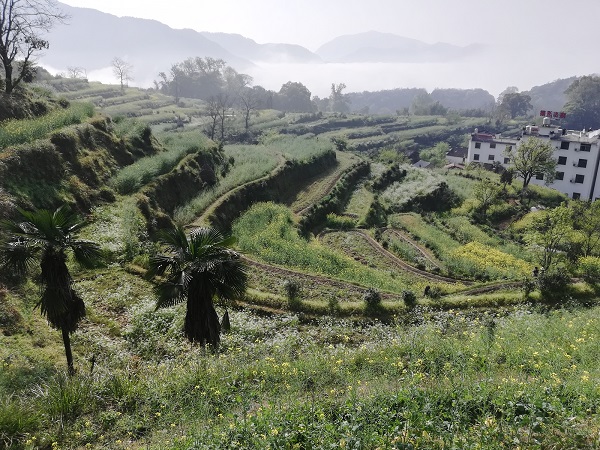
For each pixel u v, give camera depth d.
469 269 36.84
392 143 144.62
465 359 14.20
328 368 14.06
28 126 31.72
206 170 45.59
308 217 46.31
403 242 44.31
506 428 8.65
